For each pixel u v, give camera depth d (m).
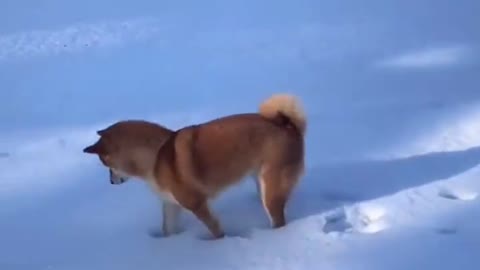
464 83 5.12
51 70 5.89
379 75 5.36
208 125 3.80
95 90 5.47
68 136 4.79
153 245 3.80
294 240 3.75
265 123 3.80
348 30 6.49
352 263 3.60
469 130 4.49
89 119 5.02
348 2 7.52
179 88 5.39
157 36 6.72
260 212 3.97
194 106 5.09
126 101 5.24
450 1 7.20
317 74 5.46
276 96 3.83
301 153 3.83
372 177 4.12
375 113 4.77
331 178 4.14
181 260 3.70
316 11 7.26
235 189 4.12
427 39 6.02
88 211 4.06
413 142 4.42
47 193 4.22
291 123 3.83
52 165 4.47
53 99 5.36
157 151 3.78
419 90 5.07
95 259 3.75
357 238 3.73
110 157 3.80
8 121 5.04
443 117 4.65
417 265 3.55
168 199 3.81
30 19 7.62
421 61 5.56
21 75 5.81
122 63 5.94
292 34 6.48
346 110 4.85
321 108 4.91
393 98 4.98
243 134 3.77
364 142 4.45
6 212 4.09
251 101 5.11
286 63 5.70
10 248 3.85
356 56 5.75
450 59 5.55
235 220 3.93
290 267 3.61
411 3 7.26
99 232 3.91
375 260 3.60
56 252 3.81
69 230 3.94
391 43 5.99
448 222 3.77
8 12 7.96
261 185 3.83
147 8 7.88
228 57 5.91
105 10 7.88
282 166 3.79
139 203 4.09
